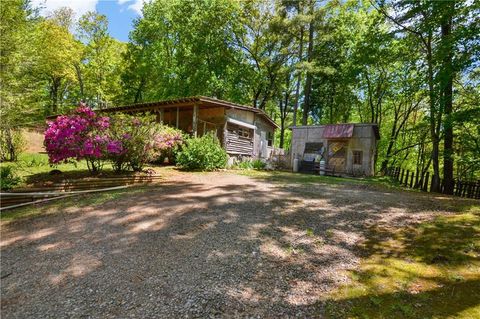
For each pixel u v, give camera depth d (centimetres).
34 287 296
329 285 299
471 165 1054
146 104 1559
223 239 412
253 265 339
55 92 2975
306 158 1780
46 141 766
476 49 855
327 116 2878
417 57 1119
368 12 1967
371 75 2041
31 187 669
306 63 1967
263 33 2467
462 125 977
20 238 427
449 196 841
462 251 372
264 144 2047
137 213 525
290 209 574
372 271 329
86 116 781
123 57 2773
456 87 1078
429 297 273
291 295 279
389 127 2330
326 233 448
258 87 2636
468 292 280
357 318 243
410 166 2188
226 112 1531
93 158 822
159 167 1159
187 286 291
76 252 373
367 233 451
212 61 2530
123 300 268
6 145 1173
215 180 937
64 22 2617
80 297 275
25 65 952
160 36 2644
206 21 2409
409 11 1008
